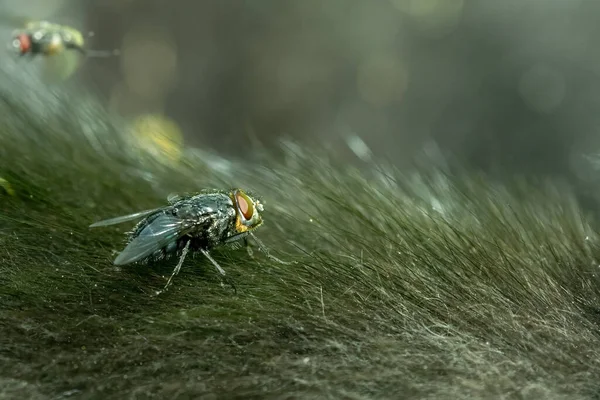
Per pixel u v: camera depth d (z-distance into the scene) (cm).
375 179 13
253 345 10
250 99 41
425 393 10
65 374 10
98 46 41
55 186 12
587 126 35
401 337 10
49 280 10
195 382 10
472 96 38
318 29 42
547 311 10
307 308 10
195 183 13
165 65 42
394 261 11
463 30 40
